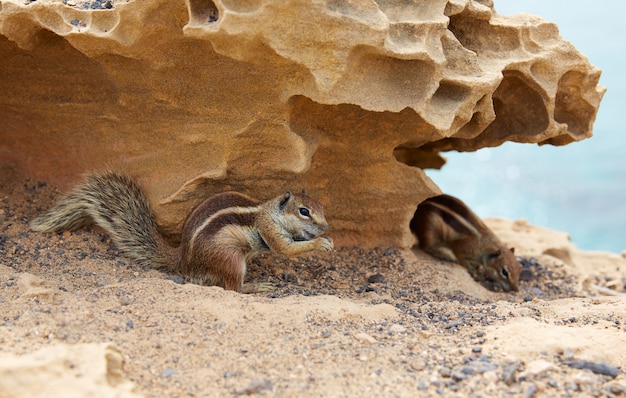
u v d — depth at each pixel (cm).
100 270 137
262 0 124
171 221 142
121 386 114
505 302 139
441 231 165
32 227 143
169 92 137
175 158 141
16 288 129
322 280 146
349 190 148
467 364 121
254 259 148
